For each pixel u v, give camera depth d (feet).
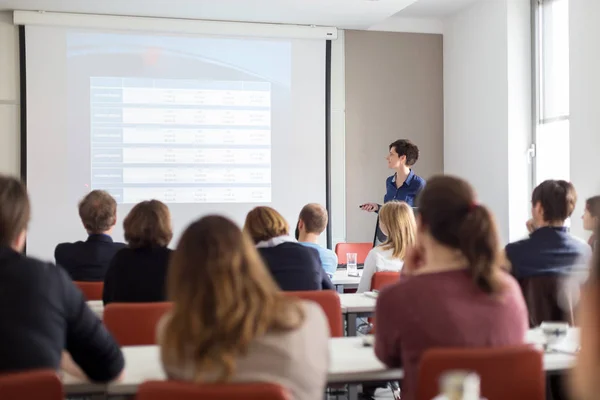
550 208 9.75
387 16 22.44
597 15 17.61
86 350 6.02
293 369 4.99
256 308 4.89
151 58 22.66
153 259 9.73
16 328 5.51
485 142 22.52
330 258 13.60
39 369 5.55
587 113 18.03
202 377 4.82
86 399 7.88
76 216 22.18
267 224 10.45
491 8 22.06
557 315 9.56
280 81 23.54
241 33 22.91
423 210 6.32
